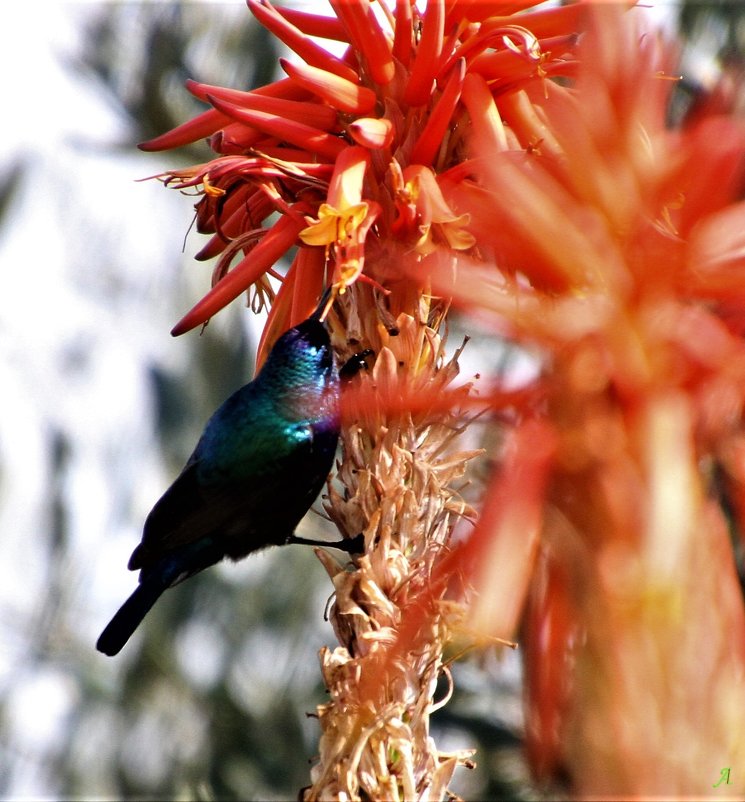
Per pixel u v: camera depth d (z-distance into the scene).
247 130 5.44
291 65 5.05
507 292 3.21
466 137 5.09
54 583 15.38
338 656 4.95
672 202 3.21
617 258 3.15
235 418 7.19
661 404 3.04
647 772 2.96
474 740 10.80
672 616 2.98
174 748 14.40
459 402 3.37
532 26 5.26
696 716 2.99
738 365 3.06
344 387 5.23
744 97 3.16
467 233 4.53
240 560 7.71
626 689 2.98
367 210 4.80
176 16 13.36
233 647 14.75
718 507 3.11
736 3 8.27
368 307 5.18
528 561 2.97
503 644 3.59
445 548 5.04
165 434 15.37
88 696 14.72
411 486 5.01
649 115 3.19
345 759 4.82
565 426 3.06
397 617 4.86
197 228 5.95
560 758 3.10
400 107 5.12
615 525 2.98
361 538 5.13
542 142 4.41
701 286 3.16
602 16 3.18
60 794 14.38
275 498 7.23
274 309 6.00
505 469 3.06
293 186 5.40
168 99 13.59
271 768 14.30
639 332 3.09
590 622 3.01
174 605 14.95
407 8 5.15
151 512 7.43
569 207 3.19
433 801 4.88
